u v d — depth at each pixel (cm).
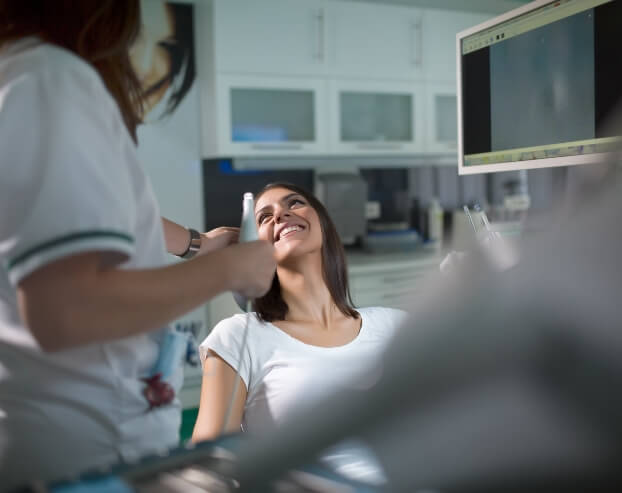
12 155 60
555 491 30
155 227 78
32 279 57
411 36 382
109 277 60
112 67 76
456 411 29
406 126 390
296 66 355
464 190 447
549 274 30
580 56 104
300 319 162
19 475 72
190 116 349
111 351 74
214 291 69
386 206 429
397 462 30
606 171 31
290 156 367
